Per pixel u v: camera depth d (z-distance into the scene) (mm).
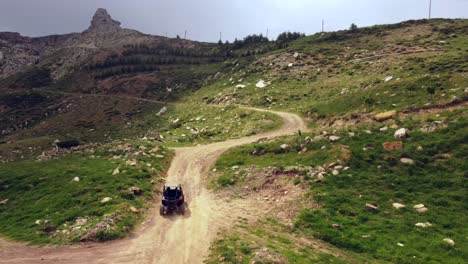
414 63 77188
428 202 27469
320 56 118625
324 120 59562
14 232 29047
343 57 112000
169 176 42000
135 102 128000
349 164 34250
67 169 42938
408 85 55062
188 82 140000
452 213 25797
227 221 28547
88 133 102562
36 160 52812
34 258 23656
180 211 31234
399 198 28609
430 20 132125
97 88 154750
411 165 32094
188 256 23031
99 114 121125
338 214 27469
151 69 167500
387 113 45781
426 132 36438
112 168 41844
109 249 24406
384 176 31625
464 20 124188
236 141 57469
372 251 22625
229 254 21859
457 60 67250
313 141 41594
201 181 39969
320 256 21891
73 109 132625
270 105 84312
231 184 36562
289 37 182375
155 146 52625
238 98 96562
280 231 26109
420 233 23875
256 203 31719
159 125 94500
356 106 57406
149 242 25359
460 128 34938
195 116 90125
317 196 29969
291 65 113688
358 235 24375
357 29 143625
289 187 32844
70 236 26547
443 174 30141
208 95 112750
